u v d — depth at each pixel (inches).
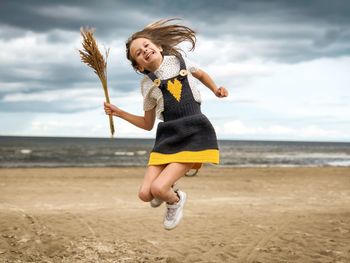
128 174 819.4
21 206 400.8
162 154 141.6
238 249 229.1
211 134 142.6
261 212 363.6
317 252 221.5
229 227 290.5
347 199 477.4
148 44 149.3
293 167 1141.7
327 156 2108.8
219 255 217.8
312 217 332.8
